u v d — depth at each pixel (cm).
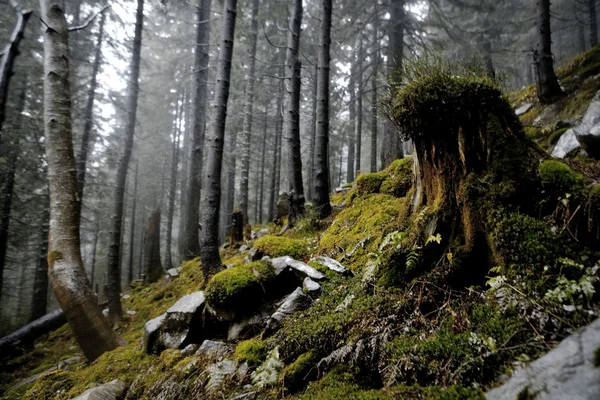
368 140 2883
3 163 1085
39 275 1082
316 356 239
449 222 253
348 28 1361
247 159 1417
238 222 971
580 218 195
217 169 553
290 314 312
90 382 366
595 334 120
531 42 1953
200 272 838
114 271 790
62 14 535
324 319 263
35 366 631
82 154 1122
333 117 1886
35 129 1177
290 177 753
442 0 1468
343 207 672
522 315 172
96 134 1465
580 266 177
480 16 1570
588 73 713
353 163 2302
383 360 200
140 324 697
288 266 386
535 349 150
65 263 461
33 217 1271
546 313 163
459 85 244
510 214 216
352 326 240
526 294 182
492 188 229
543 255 194
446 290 231
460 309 208
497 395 128
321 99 699
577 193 200
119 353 434
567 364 115
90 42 1316
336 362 221
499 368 151
